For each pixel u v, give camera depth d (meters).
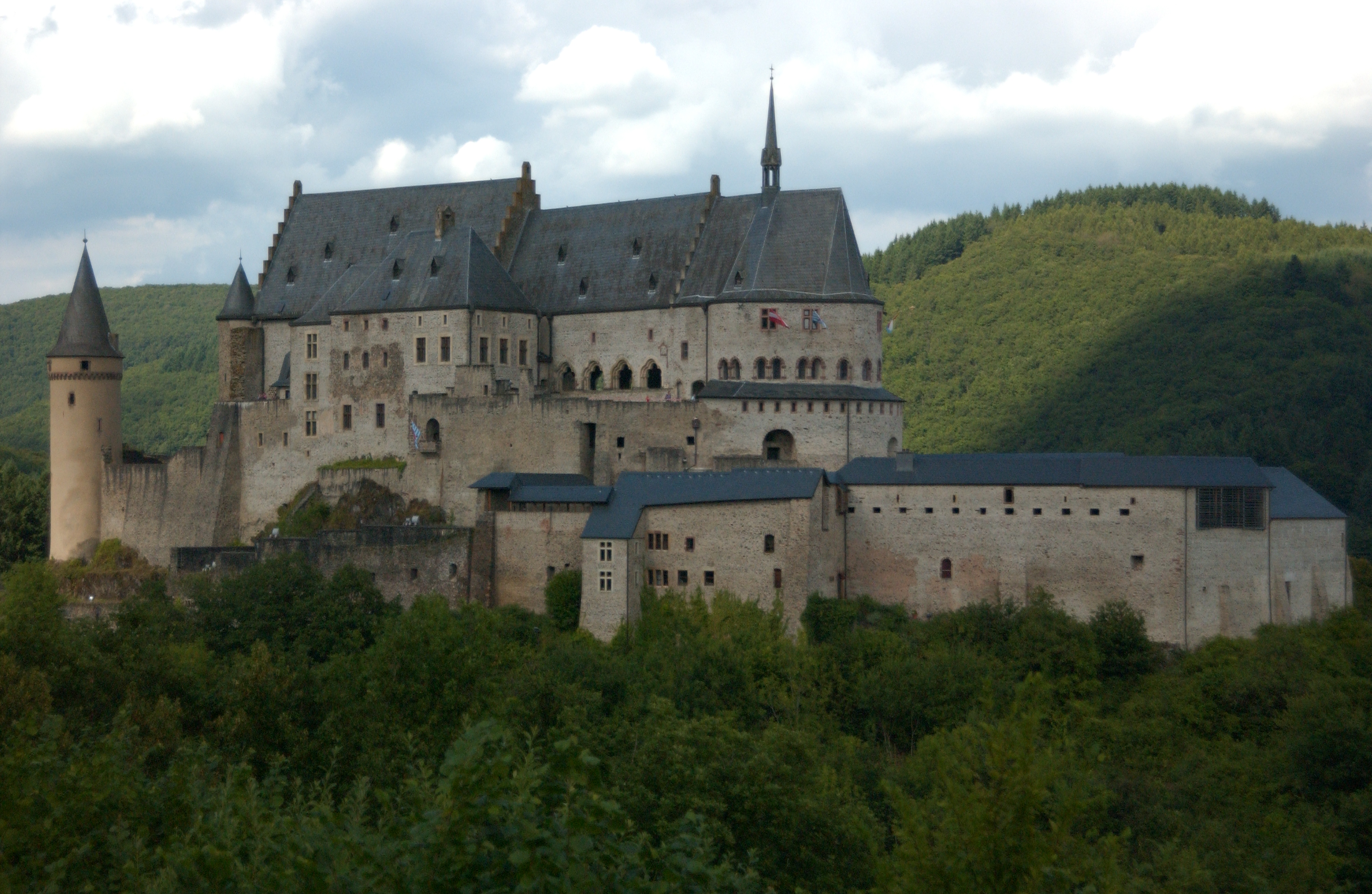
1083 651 107.31
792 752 78.38
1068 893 45.72
